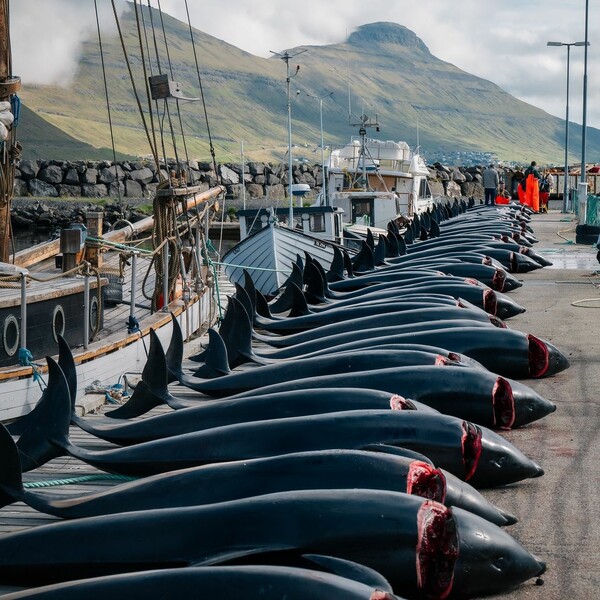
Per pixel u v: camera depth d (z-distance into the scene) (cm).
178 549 595
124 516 622
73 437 993
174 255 1543
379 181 3947
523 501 762
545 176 6100
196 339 1559
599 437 929
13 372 1017
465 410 925
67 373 923
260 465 684
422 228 2778
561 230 3853
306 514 592
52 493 814
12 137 1273
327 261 2464
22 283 1038
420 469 662
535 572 613
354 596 501
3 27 1248
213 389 1110
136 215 5362
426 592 595
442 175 6588
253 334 1415
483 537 598
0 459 716
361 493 605
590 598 597
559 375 1187
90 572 607
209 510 609
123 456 821
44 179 6334
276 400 876
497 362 1139
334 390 873
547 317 1641
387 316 1338
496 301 1570
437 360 1022
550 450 891
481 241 2522
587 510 740
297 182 6600
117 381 1243
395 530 581
